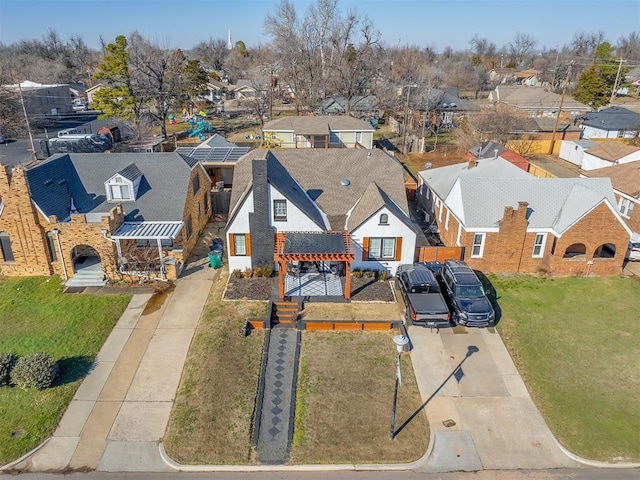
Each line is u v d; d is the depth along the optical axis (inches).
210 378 767.1
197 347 847.7
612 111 2778.1
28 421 688.4
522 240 1111.6
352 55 3248.0
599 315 962.1
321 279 1074.7
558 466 625.0
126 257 1079.0
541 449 650.8
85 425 683.4
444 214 1310.3
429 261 1128.8
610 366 813.2
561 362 823.1
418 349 850.1
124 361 815.7
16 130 2731.3
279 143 2341.3
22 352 832.9
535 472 615.8
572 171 2081.7
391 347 853.8
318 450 642.8
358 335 887.7
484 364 815.7
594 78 3506.4
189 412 701.3
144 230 1075.3
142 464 623.5
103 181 1208.8
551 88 4471.0
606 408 720.3
